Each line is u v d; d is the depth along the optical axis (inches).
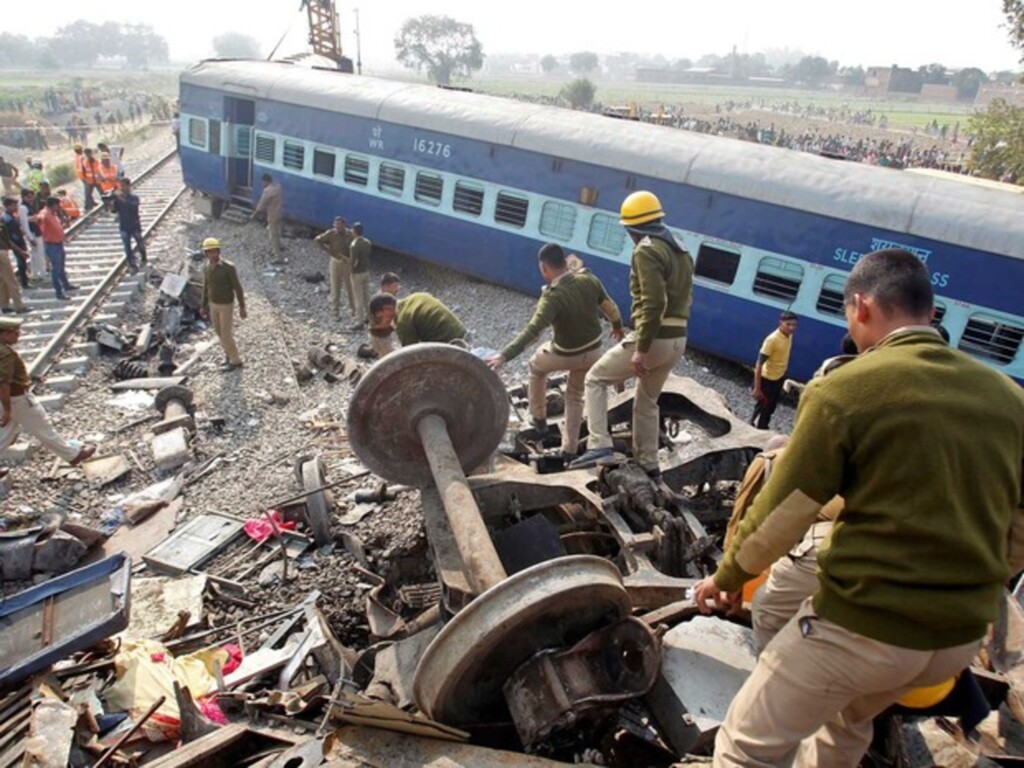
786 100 4645.7
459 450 222.5
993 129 874.1
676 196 459.5
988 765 116.0
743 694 95.3
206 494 312.2
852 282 90.4
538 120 515.8
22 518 292.5
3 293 487.8
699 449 239.3
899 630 78.9
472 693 135.7
